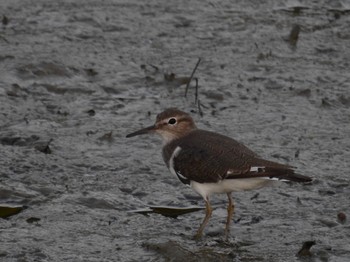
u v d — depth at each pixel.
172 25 20.89
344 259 11.12
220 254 11.20
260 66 18.81
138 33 20.27
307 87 17.80
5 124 15.52
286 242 11.66
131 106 16.70
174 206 12.96
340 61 19.38
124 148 14.86
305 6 22.94
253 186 11.77
